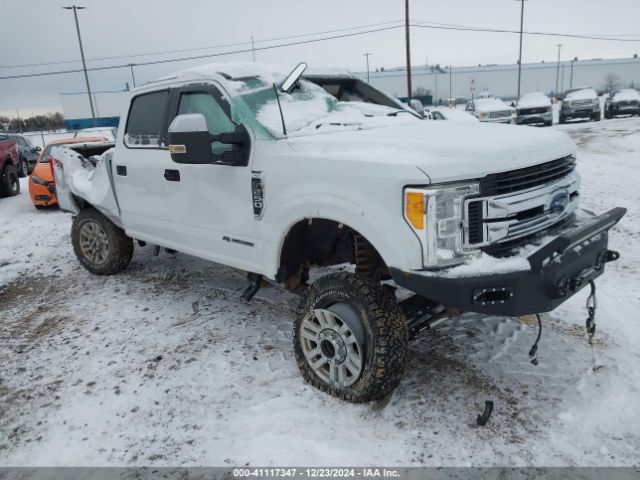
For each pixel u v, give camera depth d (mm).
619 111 25062
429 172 2717
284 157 3389
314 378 3365
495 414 3045
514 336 3936
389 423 3008
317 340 3305
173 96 4344
